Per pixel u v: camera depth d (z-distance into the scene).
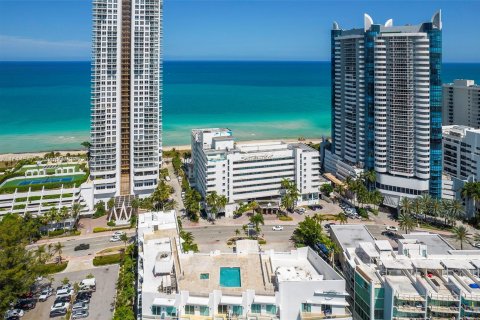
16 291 117.12
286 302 90.75
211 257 107.25
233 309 88.56
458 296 92.44
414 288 96.50
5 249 123.00
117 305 117.12
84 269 147.12
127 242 167.88
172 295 89.31
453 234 175.88
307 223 158.62
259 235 175.38
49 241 170.12
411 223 171.62
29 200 183.12
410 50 192.25
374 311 98.38
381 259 107.00
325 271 97.38
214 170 198.88
